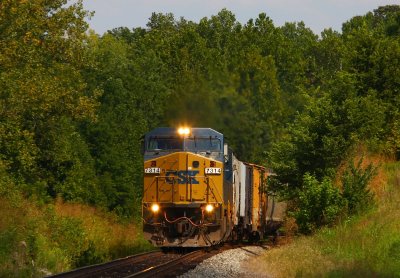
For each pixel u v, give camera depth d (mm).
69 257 77250
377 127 94500
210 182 84188
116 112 171500
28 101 88188
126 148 159250
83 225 98625
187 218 83562
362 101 94500
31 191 109938
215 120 102312
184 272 60562
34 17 93562
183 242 83625
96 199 140125
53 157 117188
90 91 191375
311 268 58000
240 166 95875
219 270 62031
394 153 102250
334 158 91688
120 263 67438
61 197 124625
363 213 82062
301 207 87250
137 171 160250
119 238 107688
